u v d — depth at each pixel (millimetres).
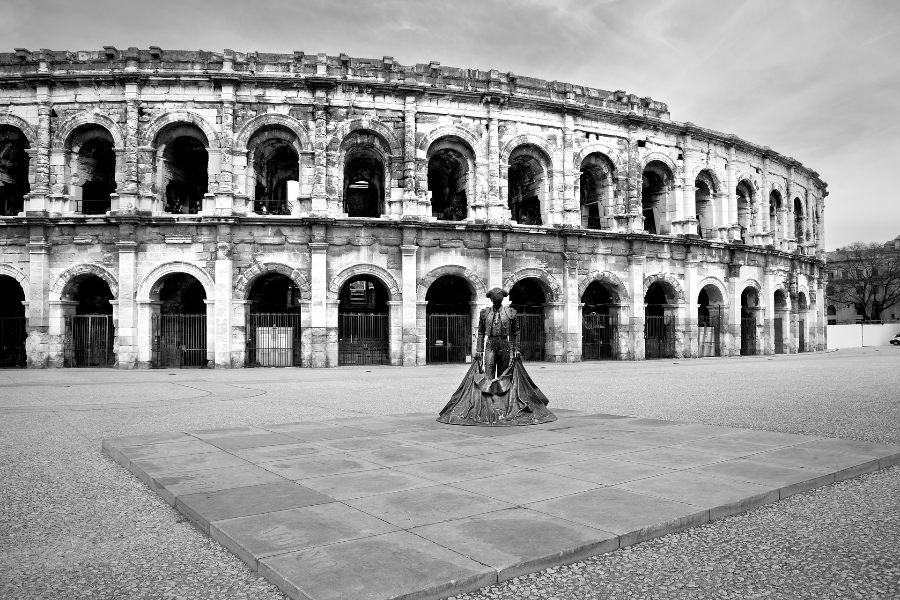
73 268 44188
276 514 8969
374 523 8555
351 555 7418
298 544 7797
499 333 18375
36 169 44375
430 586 6590
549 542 7840
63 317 44312
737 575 7336
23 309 50719
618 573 7375
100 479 12023
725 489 10180
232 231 44125
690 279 55844
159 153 45188
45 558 8109
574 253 50125
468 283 47812
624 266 52688
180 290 48438
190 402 24156
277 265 44594
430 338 53000
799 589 6977
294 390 28766
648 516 8820
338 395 26578
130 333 43219
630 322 52531
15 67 44719
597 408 21547
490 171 48406
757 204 63094
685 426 16422
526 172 53094
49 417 20203
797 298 67375
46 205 44250
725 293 59062
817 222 77125
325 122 45500
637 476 11031
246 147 45031
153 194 44469
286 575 6855
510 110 49281
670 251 55188
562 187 50750
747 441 14273
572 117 51094
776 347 66188
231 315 43938
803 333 70375
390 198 46625
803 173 72125
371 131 46438
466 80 48562
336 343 44844
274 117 45094
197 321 45938
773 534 8664
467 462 12195
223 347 43531
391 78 46969
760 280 61812
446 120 47781
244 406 22891
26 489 11367
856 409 20891
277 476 11156
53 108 44719
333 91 45688
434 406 22734
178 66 44844
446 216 54656
